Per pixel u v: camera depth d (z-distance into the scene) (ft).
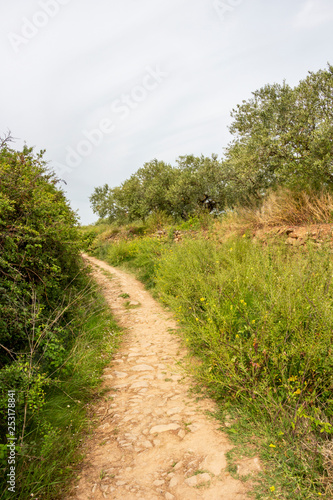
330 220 22.98
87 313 20.94
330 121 27.84
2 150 14.73
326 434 7.77
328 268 13.34
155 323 21.93
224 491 7.11
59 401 11.31
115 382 13.62
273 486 6.81
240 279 16.10
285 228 24.44
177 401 11.44
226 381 10.76
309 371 9.67
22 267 13.84
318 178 27.25
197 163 58.80
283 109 32.50
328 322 9.80
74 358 13.92
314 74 31.35
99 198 83.82
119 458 8.70
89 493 7.50
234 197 43.24
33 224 14.61
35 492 7.43
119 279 38.19
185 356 15.29
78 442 9.46
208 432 9.36
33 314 11.93
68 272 19.97
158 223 59.57
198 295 18.16
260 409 9.41
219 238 30.99
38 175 16.40
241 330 11.76
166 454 8.65
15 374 9.65
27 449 8.51
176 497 7.14
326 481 6.89
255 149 32.58
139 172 73.31
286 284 12.39
